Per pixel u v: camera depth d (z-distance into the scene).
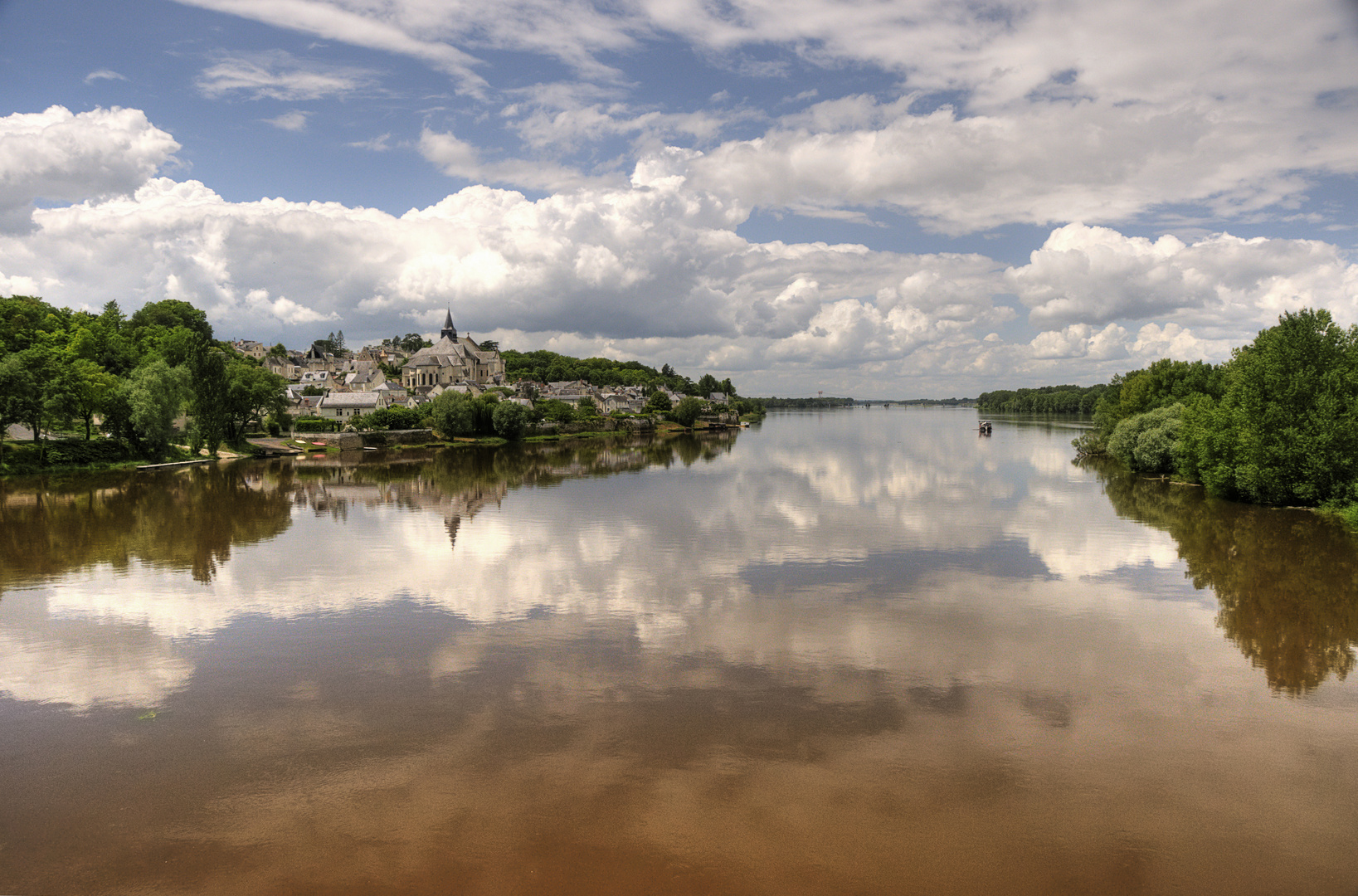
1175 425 88.44
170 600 38.53
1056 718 24.72
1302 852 17.92
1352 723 24.47
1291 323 65.88
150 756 22.44
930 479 91.12
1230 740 23.28
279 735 23.69
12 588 40.84
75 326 143.25
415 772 21.47
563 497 76.62
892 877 17.06
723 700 26.09
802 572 44.03
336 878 17.02
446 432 166.38
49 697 26.67
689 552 49.59
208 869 17.33
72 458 98.12
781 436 197.50
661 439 190.00
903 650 31.05
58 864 17.52
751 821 19.14
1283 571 43.88
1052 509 66.88
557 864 17.48
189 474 98.81
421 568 45.19
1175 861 17.61
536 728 24.05
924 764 21.81
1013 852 17.92
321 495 78.00
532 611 36.38
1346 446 63.38
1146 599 38.25
